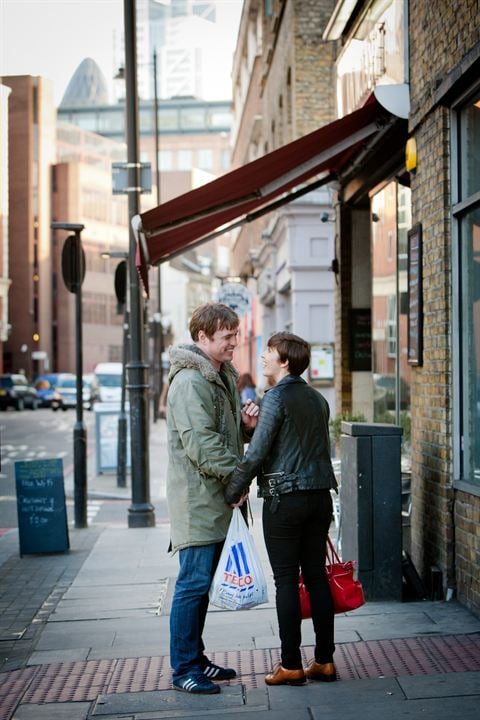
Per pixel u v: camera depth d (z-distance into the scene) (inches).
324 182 430.0
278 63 829.2
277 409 178.5
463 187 250.7
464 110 249.4
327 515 183.9
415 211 284.4
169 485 181.6
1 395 2146.9
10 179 3348.9
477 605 232.4
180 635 183.3
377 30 341.7
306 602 188.9
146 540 376.8
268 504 180.5
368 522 252.1
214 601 179.3
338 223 502.0
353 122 314.0
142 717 170.2
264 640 219.8
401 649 205.6
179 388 177.8
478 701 171.8
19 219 3356.3
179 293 3651.6
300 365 186.7
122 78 427.2
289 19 719.1
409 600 257.0
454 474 251.9
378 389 421.1
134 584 291.0
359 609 243.1
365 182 411.2
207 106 4832.7
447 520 251.3
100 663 206.1
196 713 171.2
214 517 179.2
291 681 183.2
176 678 184.1
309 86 689.6
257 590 179.8
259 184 331.0
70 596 276.1
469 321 247.8
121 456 599.5
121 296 541.0
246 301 735.1
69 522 455.2
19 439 1082.7
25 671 202.2
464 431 250.5
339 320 502.6
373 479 252.4
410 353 285.6
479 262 239.5
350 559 258.7
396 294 374.9
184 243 398.9
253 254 1143.0
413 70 282.7
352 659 199.8
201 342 186.2
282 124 818.8
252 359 1480.1
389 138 332.2
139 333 418.0
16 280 3351.4
